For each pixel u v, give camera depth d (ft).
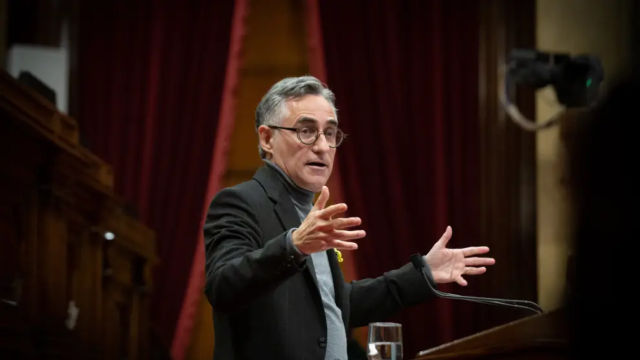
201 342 67.92
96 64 69.56
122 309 53.88
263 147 21.17
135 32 69.97
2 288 34.99
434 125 67.41
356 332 63.36
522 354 14.42
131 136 68.59
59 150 40.37
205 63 69.41
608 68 63.62
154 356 63.77
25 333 35.91
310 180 20.30
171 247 66.95
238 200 19.30
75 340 41.88
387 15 68.69
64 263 40.88
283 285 18.76
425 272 21.24
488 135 67.36
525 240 66.18
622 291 7.08
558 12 67.72
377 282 21.72
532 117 66.90
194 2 70.18
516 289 65.77
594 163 7.22
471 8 68.74
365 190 67.00
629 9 62.13
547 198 66.54
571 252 7.70
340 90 68.23
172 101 68.90
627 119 7.07
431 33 68.49
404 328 65.67
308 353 18.34
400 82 68.23
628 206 7.02
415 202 66.90
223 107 69.00
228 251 17.76
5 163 35.53
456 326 65.36
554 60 45.85
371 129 67.62
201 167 68.23
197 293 66.49
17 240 36.83
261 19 72.33
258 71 71.72
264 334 18.26
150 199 67.67
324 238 15.94
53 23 69.21
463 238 66.49
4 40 67.92
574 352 7.73
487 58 67.97
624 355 7.14
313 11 69.41
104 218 48.98
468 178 67.15
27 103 38.22
